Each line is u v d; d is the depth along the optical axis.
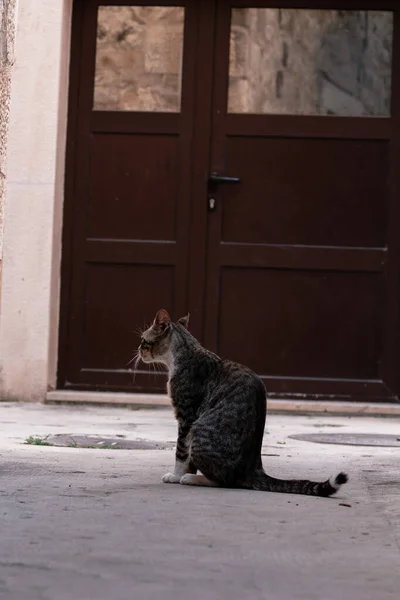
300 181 10.73
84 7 10.85
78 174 10.81
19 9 10.36
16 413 9.24
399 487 5.31
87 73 10.84
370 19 10.81
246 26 10.81
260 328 10.70
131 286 10.77
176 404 5.40
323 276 10.70
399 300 10.66
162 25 10.83
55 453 6.41
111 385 10.67
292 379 10.65
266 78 10.80
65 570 3.28
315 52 10.81
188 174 10.75
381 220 10.73
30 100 10.34
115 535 3.81
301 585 3.20
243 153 10.76
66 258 10.77
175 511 4.34
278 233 10.74
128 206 10.78
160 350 5.59
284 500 4.76
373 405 10.33
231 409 5.20
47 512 4.24
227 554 3.57
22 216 10.32
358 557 3.61
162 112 10.78
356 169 10.74
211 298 10.71
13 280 10.29
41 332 10.27
